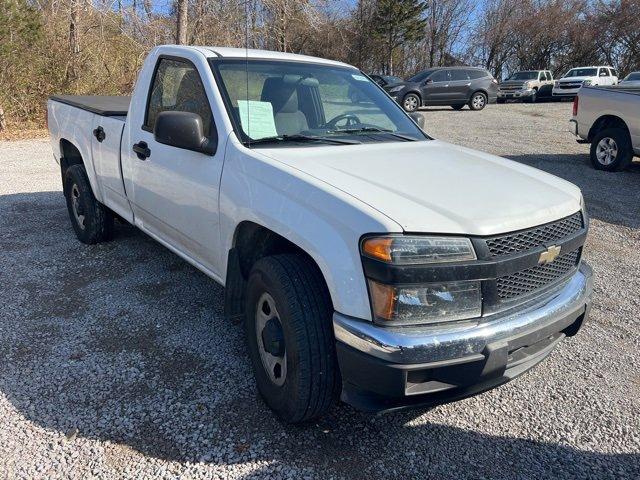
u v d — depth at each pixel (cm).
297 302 254
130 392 308
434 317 231
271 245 305
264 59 379
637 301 455
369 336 227
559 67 4375
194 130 318
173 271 485
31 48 1433
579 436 286
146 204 408
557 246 267
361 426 287
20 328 377
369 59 4172
